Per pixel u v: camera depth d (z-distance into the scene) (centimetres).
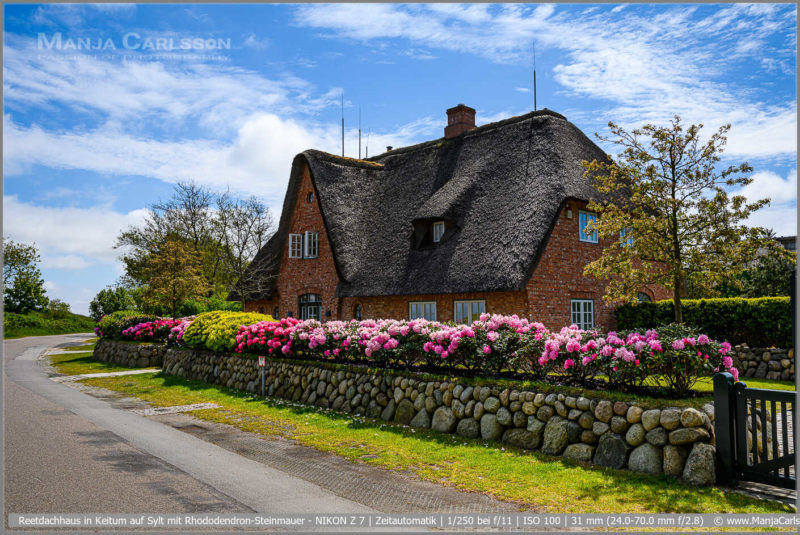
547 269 1549
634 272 1129
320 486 651
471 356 962
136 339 2370
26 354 2853
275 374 1380
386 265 1812
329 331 1285
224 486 652
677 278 1083
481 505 578
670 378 746
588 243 1703
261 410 1177
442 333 995
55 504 587
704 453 624
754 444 643
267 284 2431
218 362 1639
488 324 972
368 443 862
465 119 2123
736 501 568
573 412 755
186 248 2566
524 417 812
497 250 1480
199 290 2464
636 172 1105
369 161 2441
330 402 1173
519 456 756
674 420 650
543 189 1538
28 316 5141
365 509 571
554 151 1658
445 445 830
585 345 786
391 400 1042
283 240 2352
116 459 777
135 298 3709
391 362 1133
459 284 1501
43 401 1317
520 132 1817
